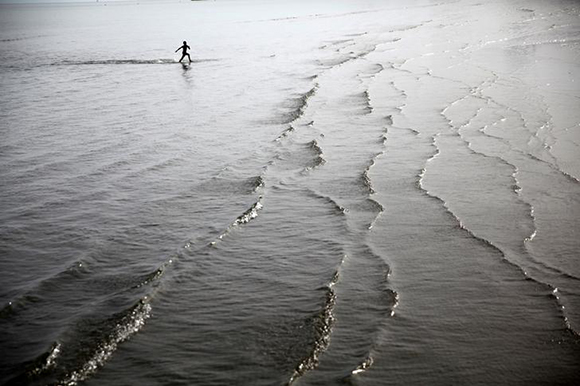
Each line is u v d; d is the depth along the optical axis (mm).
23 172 11922
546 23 45156
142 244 8109
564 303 6145
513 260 7270
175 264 7410
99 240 8266
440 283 6723
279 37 47812
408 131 14672
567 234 8031
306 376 4965
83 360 5254
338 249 7801
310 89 21953
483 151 12516
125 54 37656
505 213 8906
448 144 13227
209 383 4918
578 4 64438
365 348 5379
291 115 17312
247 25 65062
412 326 5773
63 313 6152
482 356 5219
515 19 50844
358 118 16516
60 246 8078
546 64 25031
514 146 12812
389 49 35281
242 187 10711
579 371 4945
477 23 49938
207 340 5598
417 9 80438
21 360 5254
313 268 7234
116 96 21734
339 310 6133
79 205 9852
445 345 5414
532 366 5047
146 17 97750
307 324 5844
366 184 10617
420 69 26078
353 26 56938
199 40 47312
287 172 11625
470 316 5949
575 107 16484
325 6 108562
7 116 18141
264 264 7395
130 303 6332
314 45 40125
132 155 13203
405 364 5117
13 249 7984
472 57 28938
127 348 5465
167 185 10938
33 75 28422
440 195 9859
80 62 33625
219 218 9094
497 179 10594
